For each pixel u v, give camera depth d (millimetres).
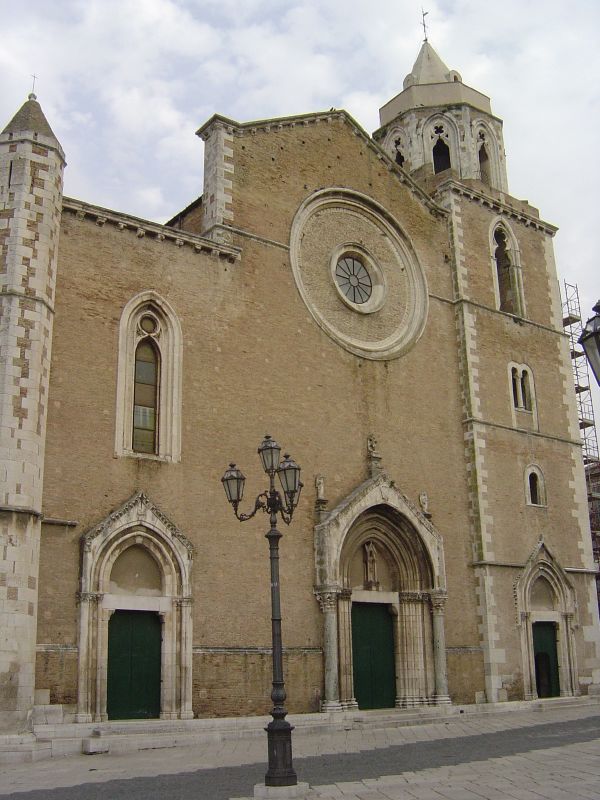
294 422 32812
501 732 27672
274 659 17703
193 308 31203
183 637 27594
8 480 24047
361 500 33062
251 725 27438
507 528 38125
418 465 36469
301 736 27328
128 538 27297
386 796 15578
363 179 39031
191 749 24047
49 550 25656
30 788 17469
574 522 41375
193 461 29594
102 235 29500
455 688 34625
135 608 27094
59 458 26547
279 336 33406
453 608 35688
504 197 44656
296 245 35219
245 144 35000
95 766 20812
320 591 31266
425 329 38875
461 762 20406
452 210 41906
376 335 37312
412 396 37219
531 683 36625
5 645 22875
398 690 33625
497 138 47250
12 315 25375
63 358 27469
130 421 28766
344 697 30922
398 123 46906
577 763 19359
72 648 25344
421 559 34781
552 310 45000
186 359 30469
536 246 45656
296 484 20016
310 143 37375
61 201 28406
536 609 38344
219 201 33281
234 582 29406
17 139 27172
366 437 34969
